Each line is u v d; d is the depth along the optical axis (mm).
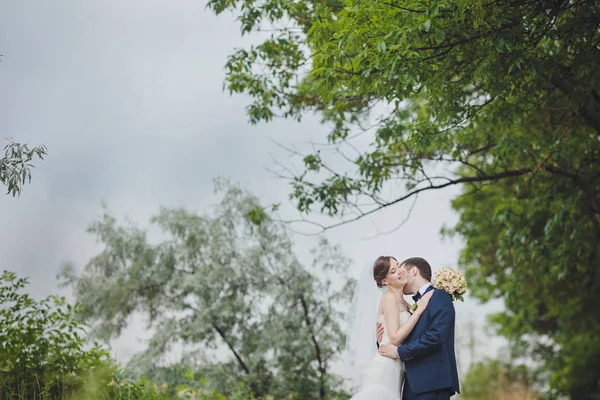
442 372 5691
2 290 7602
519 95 8141
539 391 21266
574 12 7680
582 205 10945
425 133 8875
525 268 13312
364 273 6523
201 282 11797
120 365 8117
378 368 5949
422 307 5863
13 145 7305
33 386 7395
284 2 9367
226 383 11586
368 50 7172
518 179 12102
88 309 12023
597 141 10156
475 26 6902
